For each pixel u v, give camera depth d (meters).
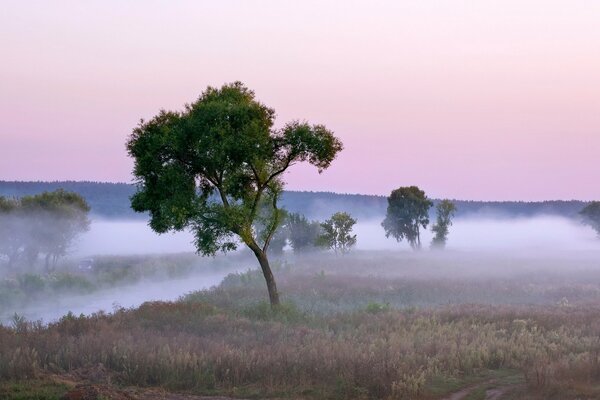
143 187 34.47
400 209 104.12
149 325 25.61
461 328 25.08
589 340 21.98
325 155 33.94
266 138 33.03
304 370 17.31
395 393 15.55
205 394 15.94
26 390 14.45
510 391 16.17
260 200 35.62
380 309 32.38
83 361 17.88
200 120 32.94
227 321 26.80
